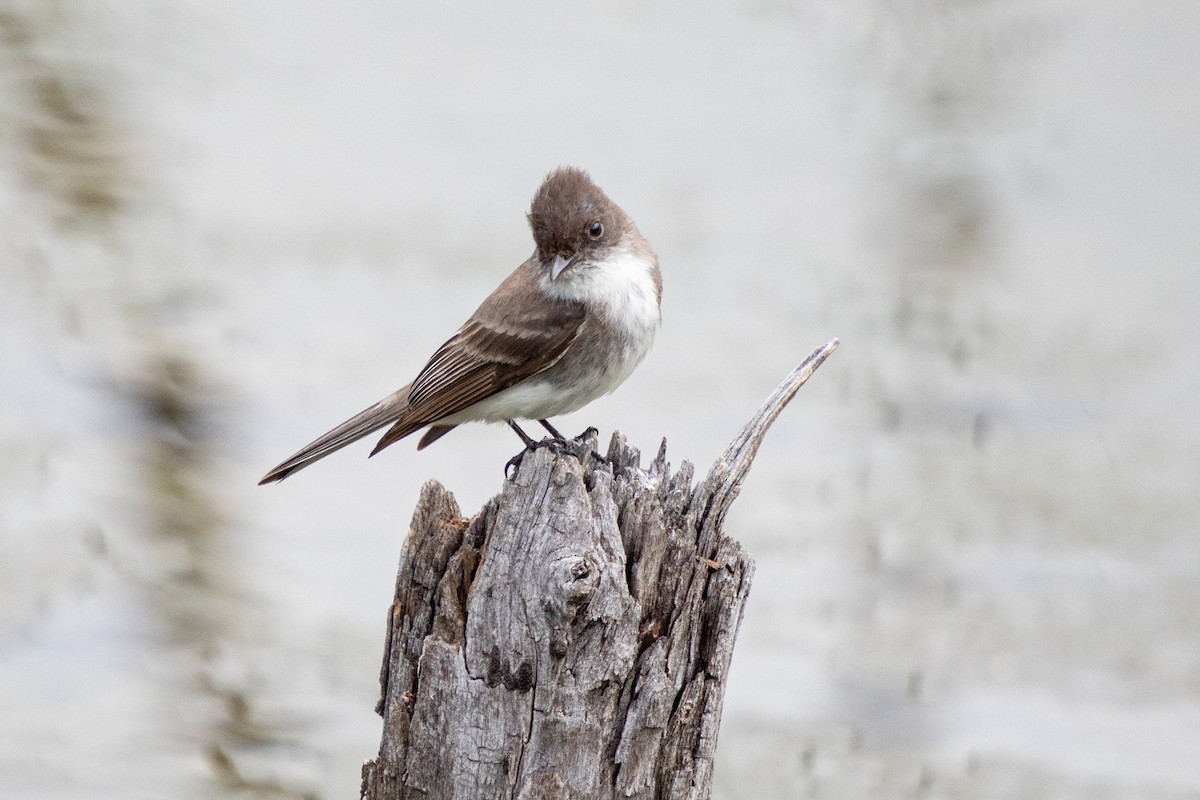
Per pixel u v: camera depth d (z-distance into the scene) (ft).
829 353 22.49
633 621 19.79
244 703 41.50
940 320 71.56
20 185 79.10
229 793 37.73
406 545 20.81
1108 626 46.62
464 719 20.04
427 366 30.73
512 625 19.72
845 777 38.88
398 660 20.77
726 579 20.75
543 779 19.77
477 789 20.02
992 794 38.24
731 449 21.83
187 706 41.32
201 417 58.39
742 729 40.91
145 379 61.00
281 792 38.11
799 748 40.11
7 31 91.76
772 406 22.15
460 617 20.36
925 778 38.81
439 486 21.25
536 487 19.89
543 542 19.71
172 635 44.68
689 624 20.56
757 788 38.40
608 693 19.86
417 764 20.42
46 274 69.51
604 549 19.79
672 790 20.59
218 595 46.88
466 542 20.71
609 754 20.06
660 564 20.42
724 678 20.89
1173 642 45.70
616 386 31.12
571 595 19.21
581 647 19.69
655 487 20.99
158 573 47.85
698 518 21.02
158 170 83.56
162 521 51.01
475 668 19.98
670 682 20.16
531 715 19.83
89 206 77.71
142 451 56.03
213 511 51.80
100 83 89.86
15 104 86.02
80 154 82.58
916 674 43.60
